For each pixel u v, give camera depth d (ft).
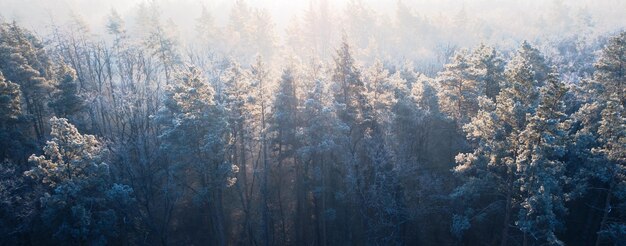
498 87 116.57
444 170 124.26
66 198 92.79
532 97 85.71
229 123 110.11
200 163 101.24
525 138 80.89
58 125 95.09
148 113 124.47
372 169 117.08
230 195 131.03
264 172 119.14
